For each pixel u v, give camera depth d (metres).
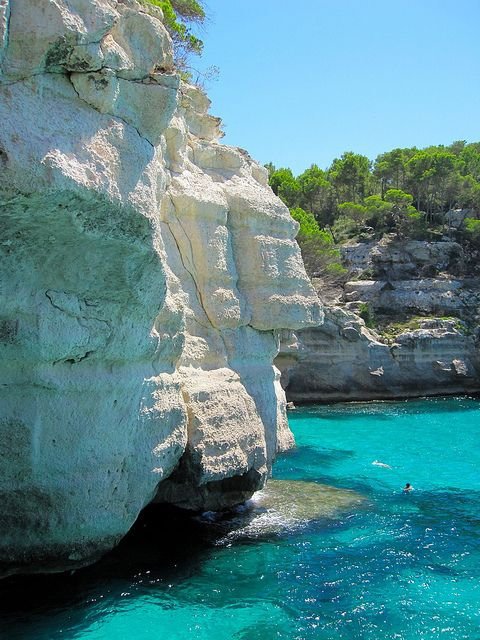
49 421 8.99
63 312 8.72
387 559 11.96
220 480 13.08
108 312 9.27
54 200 7.31
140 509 10.70
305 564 11.60
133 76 8.82
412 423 30.66
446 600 10.34
